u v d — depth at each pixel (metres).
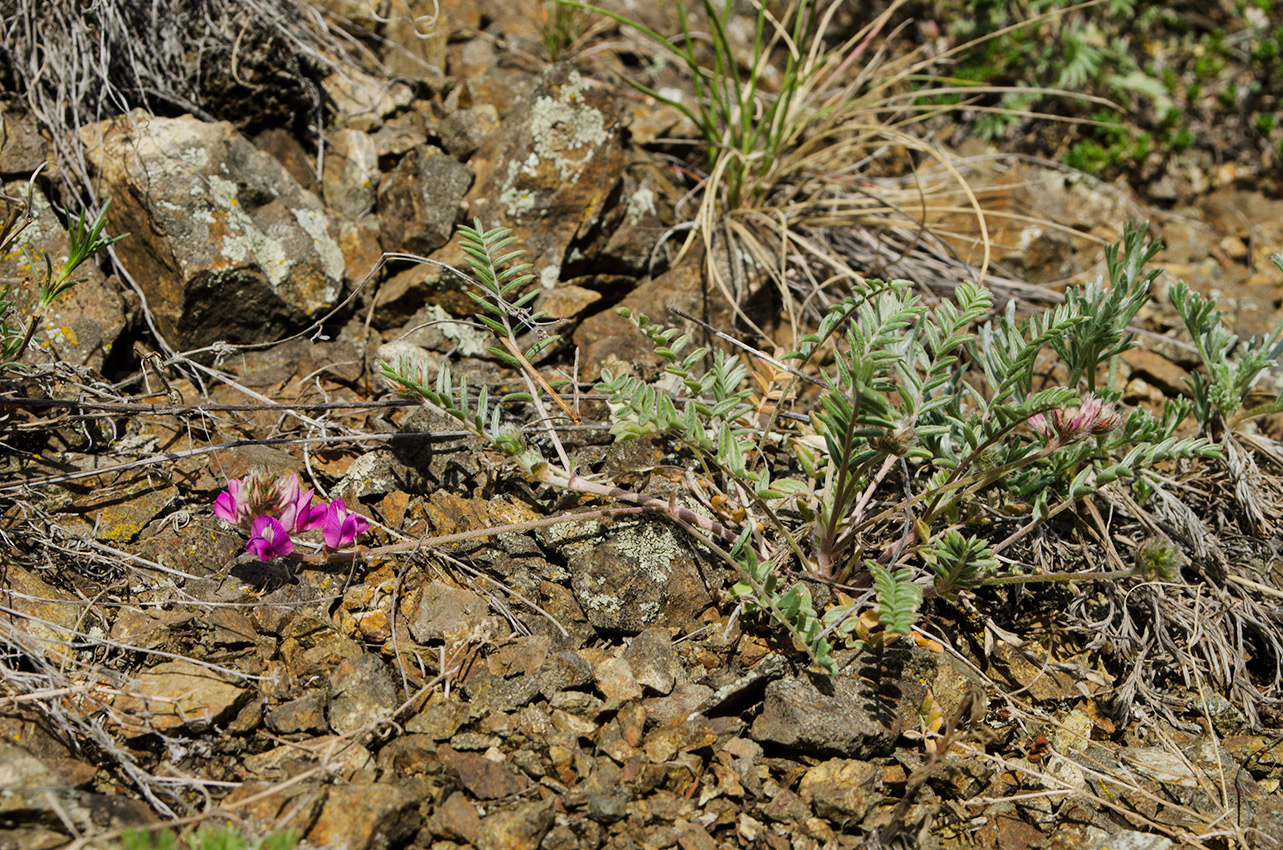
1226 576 2.77
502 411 2.94
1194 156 4.86
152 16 3.33
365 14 3.89
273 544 2.33
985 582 2.31
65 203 3.08
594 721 2.23
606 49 4.43
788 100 3.72
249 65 3.39
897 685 2.36
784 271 3.43
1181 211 4.70
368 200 3.49
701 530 2.52
